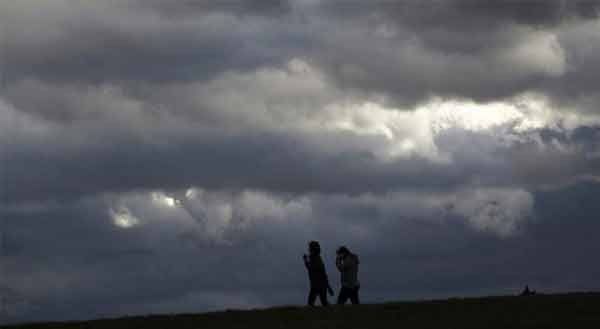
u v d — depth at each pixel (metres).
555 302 51.47
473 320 47.38
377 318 48.75
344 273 57.69
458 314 49.12
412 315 49.16
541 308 49.97
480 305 51.44
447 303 52.34
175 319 51.09
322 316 49.84
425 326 46.19
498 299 53.19
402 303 52.91
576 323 45.88
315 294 58.22
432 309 50.59
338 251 58.31
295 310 51.97
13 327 51.06
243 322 49.19
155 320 51.00
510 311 49.47
